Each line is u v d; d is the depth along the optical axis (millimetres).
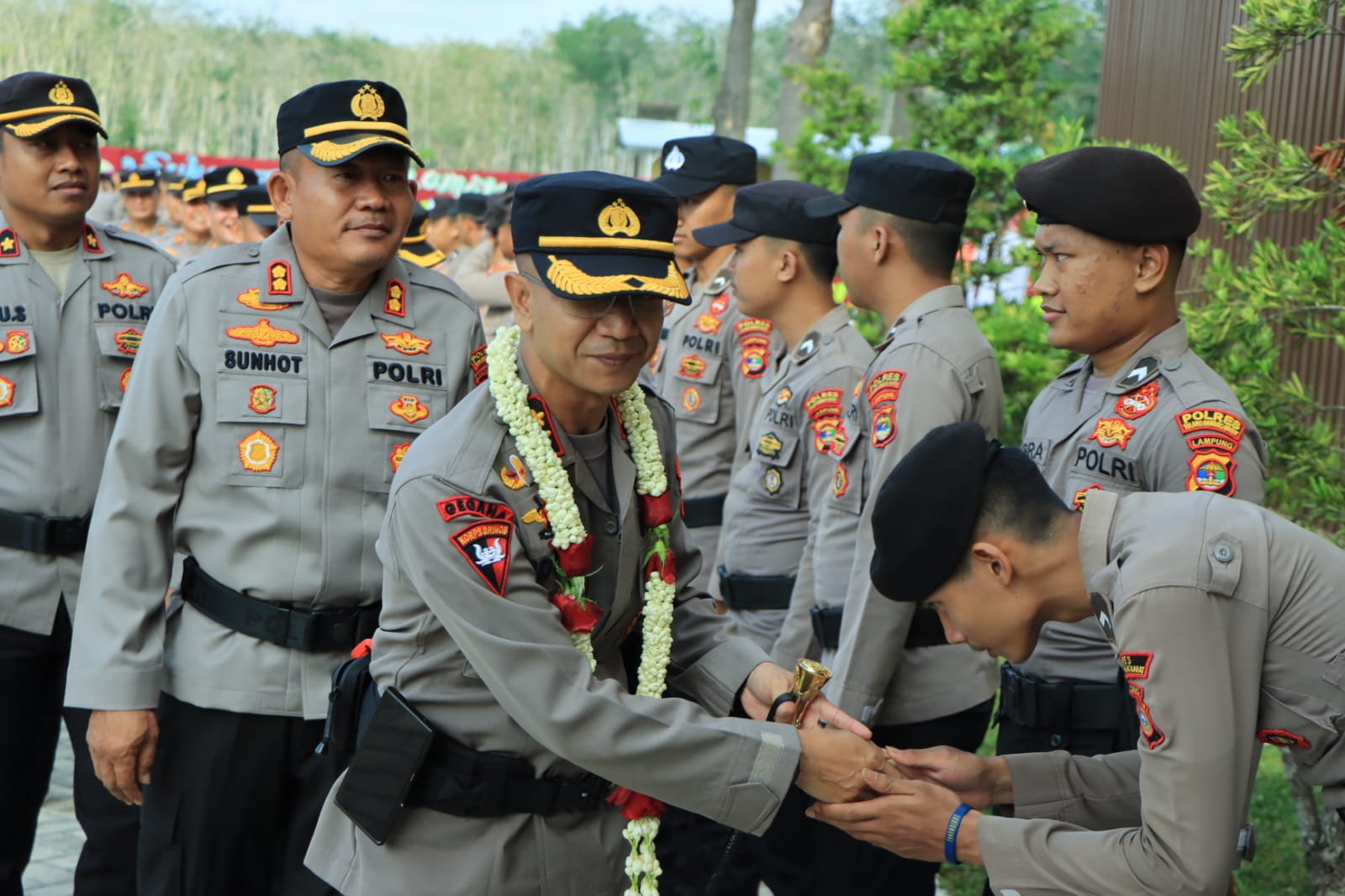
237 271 3045
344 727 2268
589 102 50625
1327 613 1894
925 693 3119
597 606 2152
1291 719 1916
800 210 3732
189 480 2998
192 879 2975
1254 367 3498
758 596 3697
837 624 3174
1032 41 6586
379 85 3023
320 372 3020
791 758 2074
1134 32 5910
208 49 42406
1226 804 1881
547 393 2145
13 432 3594
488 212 8648
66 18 37000
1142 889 1952
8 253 3678
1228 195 3643
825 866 3248
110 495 2916
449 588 2012
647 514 2266
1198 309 3852
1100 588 1958
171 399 2932
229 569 2949
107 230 3902
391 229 3035
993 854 2113
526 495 2096
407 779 2096
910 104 6934
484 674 2035
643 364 2088
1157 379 2678
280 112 3070
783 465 3645
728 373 4547
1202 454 2537
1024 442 3016
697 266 5039
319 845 2291
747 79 14805
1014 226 6254
